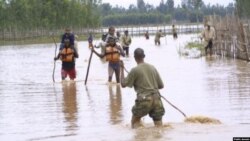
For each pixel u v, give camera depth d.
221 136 14.68
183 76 30.69
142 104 15.83
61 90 26.48
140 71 15.98
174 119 17.62
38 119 18.75
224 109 19.14
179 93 23.67
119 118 18.31
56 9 132.00
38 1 125.81
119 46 28.55
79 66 41.31
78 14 143.88
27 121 18.48
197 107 19.83
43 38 122.31
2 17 112.94
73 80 30.81
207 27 45.88
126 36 52.69
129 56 51.97
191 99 21.81
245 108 19.17
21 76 34.81
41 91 26.34
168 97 22.58
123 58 48.91
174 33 99.69
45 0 129.25
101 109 20.28
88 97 23.62
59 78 32.69
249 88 24.23
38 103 22.42
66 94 24.89
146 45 77.94
